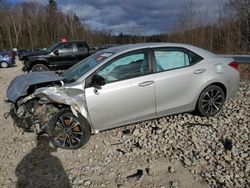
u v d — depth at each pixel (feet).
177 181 12.58
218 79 18.43
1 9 227.40
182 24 64.13
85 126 15.57
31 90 16.55
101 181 12.92
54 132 15.85
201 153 14.64
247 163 13.50
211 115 18.97
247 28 56.39
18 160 15.10
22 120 16.57
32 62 44.52
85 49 46.52
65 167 14.20
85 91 15.46
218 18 59.67
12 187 12.81
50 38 230.48
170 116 19.26
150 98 16.63
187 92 17.67
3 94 30.81
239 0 58.03
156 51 17.01
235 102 22.24
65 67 45.91
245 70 36.19
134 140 16.55
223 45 57.06
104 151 15.52
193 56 18.10
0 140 17.60
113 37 167.94
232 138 16.11
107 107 15.81
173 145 15.69
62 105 15.90
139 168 13.78
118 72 16.12
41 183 12.99
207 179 12.58
